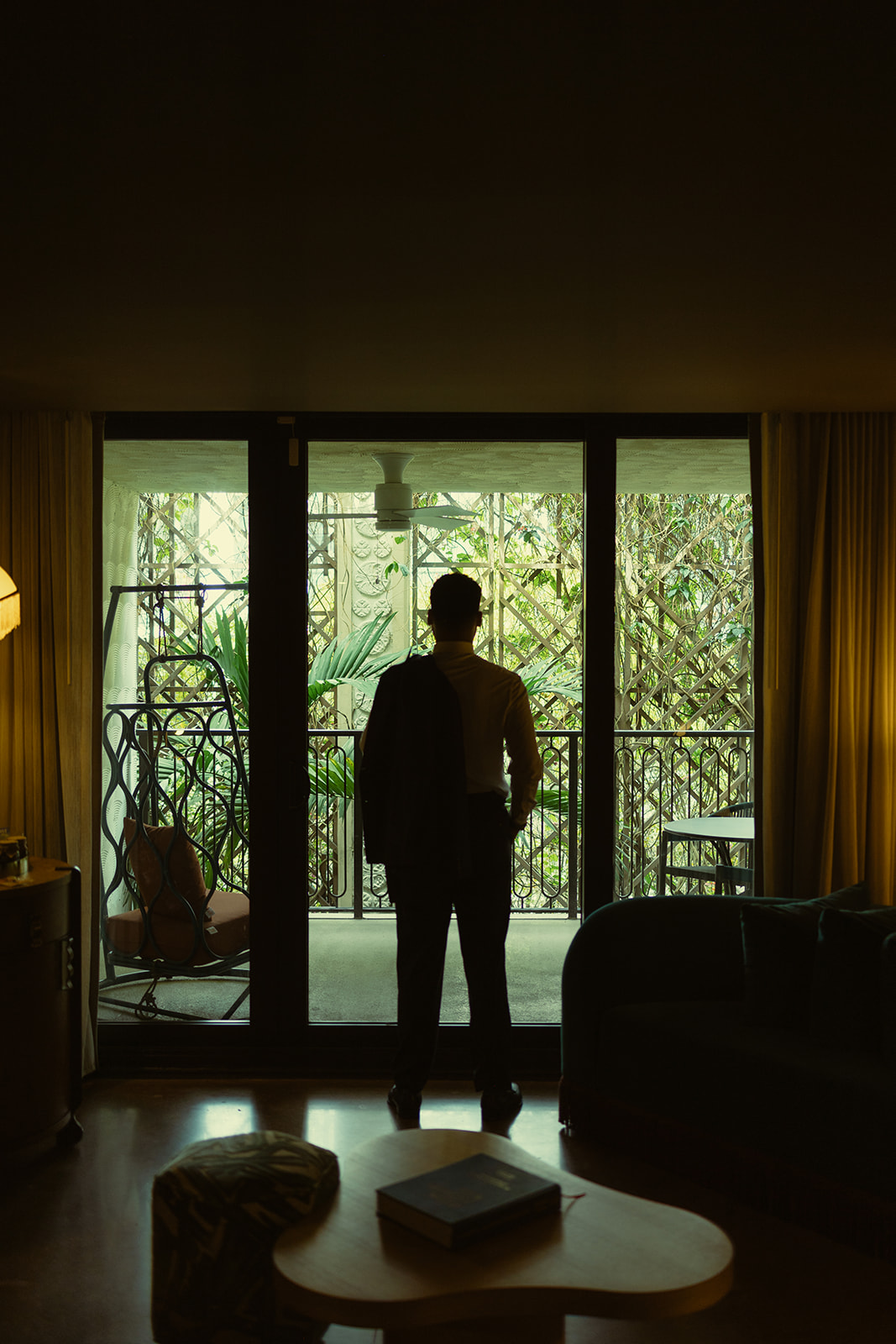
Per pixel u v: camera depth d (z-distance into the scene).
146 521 3.75
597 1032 3.04
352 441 3.68
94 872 3.59
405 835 3.04
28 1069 2.79
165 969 3.74
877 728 3.49
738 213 1.97
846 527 3.50
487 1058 3.16
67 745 3.54
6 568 3.55
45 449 3.56
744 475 4.10
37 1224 2.56
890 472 3.52
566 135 1.67
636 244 2.11
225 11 1.32
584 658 3.66
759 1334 2.13
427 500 4.11
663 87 1.52
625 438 3.66
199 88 1.52
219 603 3.75
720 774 4.29
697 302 2.46
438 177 1.81
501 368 3.03
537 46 1.41
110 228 2.03
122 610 3.78
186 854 3.75
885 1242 2.36
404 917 3.12
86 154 1.73
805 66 1.46
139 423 3.66
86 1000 3.53
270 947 3.65
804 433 3.53
